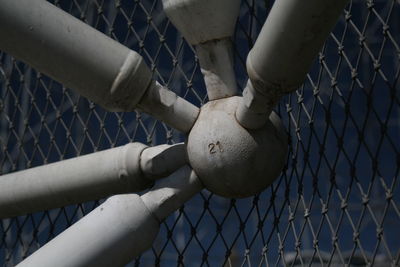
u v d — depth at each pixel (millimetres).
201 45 3094
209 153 2955
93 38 2709
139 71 2775
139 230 2936
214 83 3084
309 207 3363
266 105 2779
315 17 2355
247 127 2949
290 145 3455
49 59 2680
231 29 3090
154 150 3154
